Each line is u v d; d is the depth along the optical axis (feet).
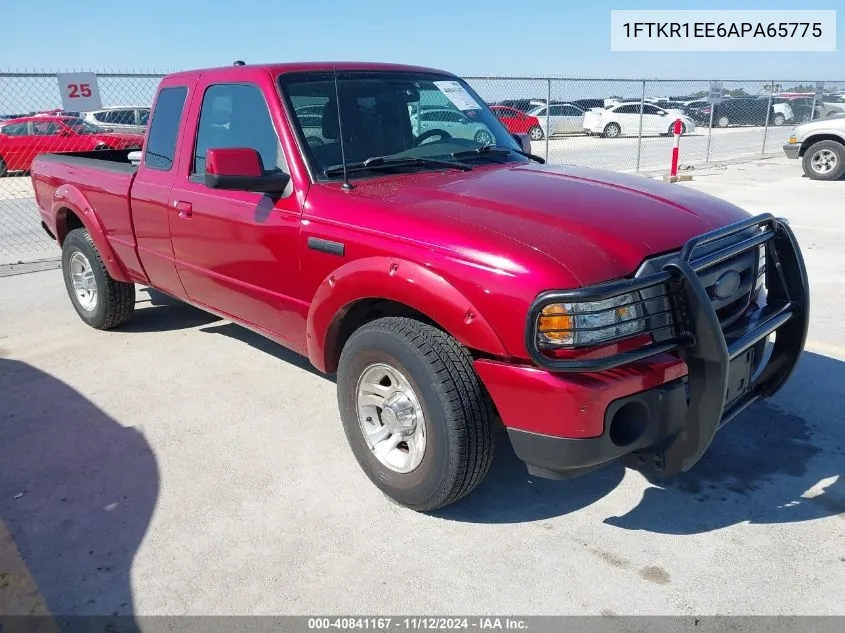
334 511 10.91
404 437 10.49
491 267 9.03
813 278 22.58
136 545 10.19
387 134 13.11
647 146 72.90
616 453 9.10
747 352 10.27
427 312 9.65
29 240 34.83
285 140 12.14
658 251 9.45
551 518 10.66
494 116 15.61
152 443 13.04
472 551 9.95
